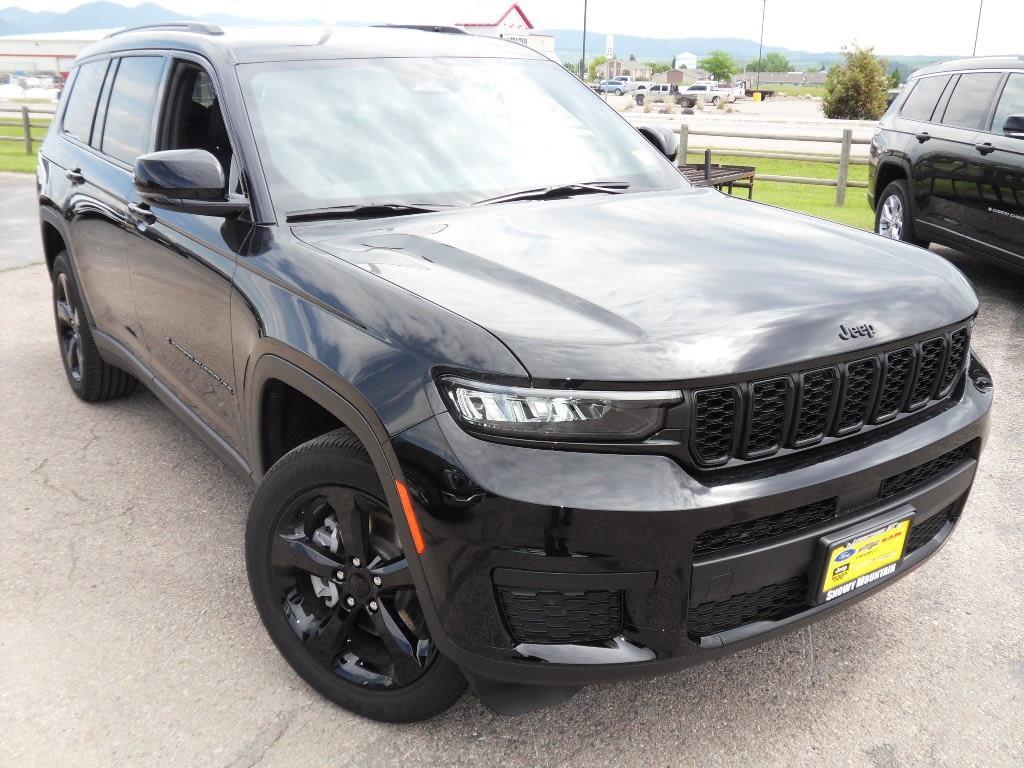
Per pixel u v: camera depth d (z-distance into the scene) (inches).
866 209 440.8
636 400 73.6
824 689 100.7
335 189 108.4
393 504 80.5
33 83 3449.8
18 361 214.7
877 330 83.7
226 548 130.2
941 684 101.1
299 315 92.5
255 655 106.7
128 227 135.7
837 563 83.0
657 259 93.1
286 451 106.9
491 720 96.0
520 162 120.6
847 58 1396.4
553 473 73.1
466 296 83.0
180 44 132.0
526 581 74.4
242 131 110.3
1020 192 240.5
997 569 124.3
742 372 75.7
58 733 94.0
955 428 91.1
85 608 115.6
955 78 281.9
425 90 124.9
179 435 170.6
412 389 78.2
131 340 148.6
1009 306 254.5
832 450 83.0
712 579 76.5
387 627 90.0
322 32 134.8
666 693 100.2
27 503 143.3
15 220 418.0
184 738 93.4
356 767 89.5
